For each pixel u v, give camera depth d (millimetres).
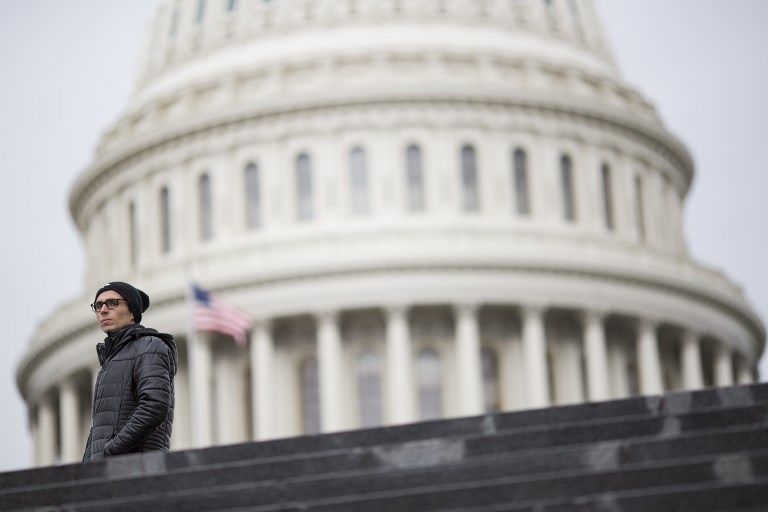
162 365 16359
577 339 83625
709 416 15961
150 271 83500
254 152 85125
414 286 80312
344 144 84375
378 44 88188
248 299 80688
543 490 14914
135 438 16094
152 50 94188
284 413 80938
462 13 89812
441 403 81375
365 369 81375
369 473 15711
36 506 16266
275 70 87562
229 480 16172
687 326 85312
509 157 85062
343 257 80562
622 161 88500
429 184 83938
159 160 87188
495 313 82188
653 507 14320
